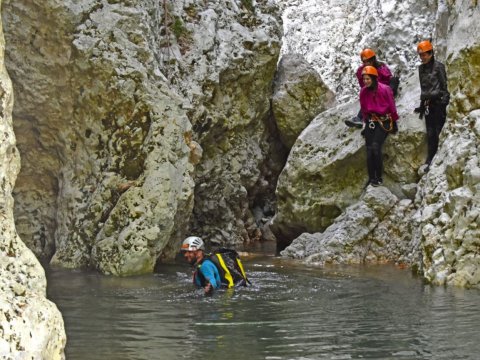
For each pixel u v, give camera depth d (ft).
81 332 19.61
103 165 33.19
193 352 17.49
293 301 24.29
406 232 35.35
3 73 12.85
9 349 10.43
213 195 43.14
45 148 34.81
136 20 34.06
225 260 27.40
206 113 40.73
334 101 46.50
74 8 32.65
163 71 38.58
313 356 17.15
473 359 16.89
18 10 32.83
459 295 25.70
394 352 17.49
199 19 42.14
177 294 25.64
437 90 34.78
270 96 46.32
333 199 38.37
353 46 55.83
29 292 11.73
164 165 32.01
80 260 32.65
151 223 31.22
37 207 35.32
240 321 21.01
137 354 17.33
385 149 37.14
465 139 29.43
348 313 22.24
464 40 29.89
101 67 32.60
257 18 44.88
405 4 46.70
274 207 47.67
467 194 28.14
